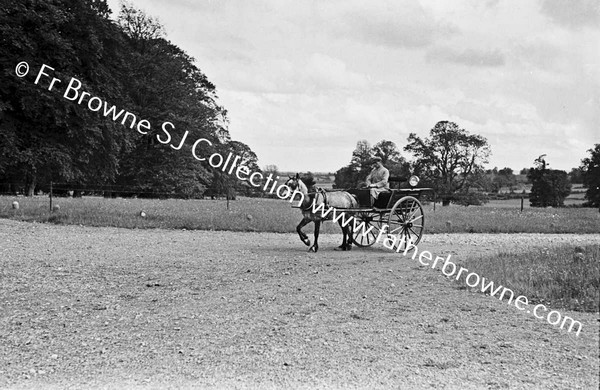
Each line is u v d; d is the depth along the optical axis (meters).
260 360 6.09
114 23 39.09
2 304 8.46
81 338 6.84
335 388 5.36
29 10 32.50
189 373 5.70
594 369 6.02
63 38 33.84
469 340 6.96
